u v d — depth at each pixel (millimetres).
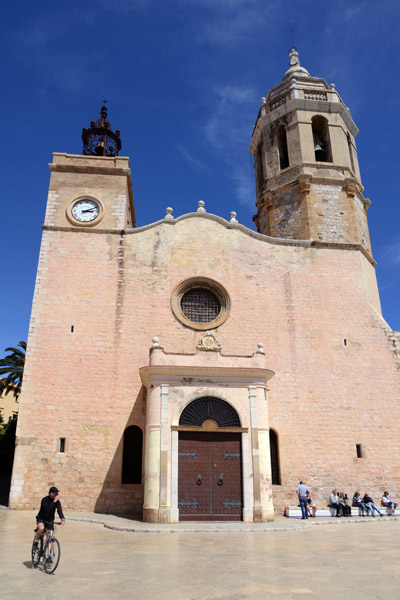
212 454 18031
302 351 23250
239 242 25031
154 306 23016
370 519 18562
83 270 23250
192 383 18672
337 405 22438
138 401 21188
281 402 22188
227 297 23750
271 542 12883
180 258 24156
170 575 8703
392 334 23984
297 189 27562
